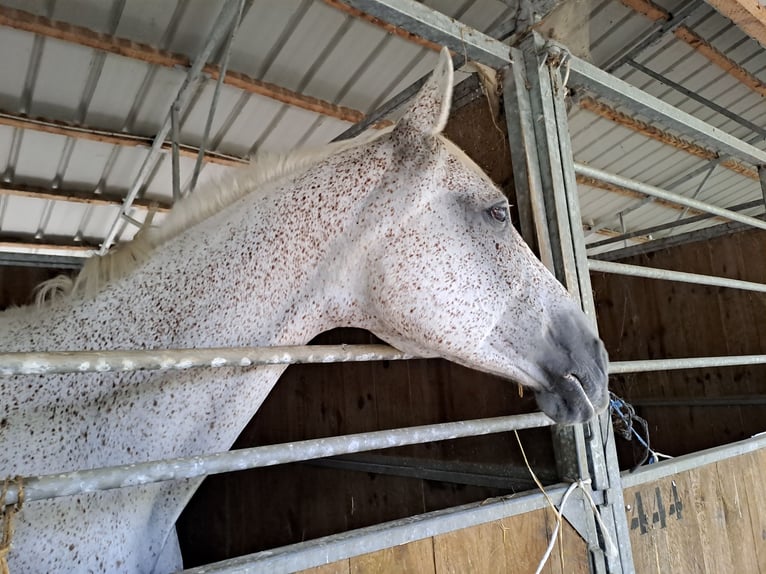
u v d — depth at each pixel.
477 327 1.05
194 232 1.06
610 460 1.26
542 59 1.36
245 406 1.04
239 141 3.87
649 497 1.39
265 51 3.06
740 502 1.71
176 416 0.96
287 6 2.75
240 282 1.02
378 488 1.89
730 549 1.62
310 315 1.07
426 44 3.12
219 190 1.12
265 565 0.73
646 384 3.17
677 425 3.04
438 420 1.62
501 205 1.09
